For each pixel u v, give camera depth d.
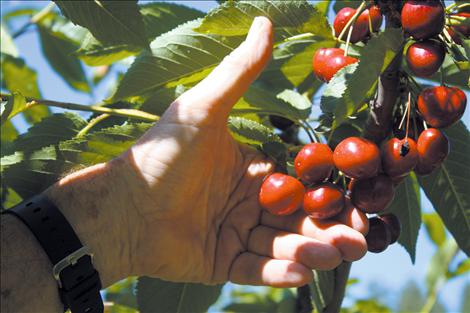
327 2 0.84
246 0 0.68
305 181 0.66
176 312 0.74
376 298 1.02
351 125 0.75
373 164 0.64
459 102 0.64
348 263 0.70
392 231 0.70
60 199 0.65
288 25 0.69
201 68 0.73
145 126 0.69
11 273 0.61
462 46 0.65
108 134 0.69
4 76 0.97
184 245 0.68
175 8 0.80
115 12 0.63
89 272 0.63
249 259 0.68
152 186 0.67
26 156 0.70
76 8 0.63
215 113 0.66
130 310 0.85
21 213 0.62
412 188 0.76
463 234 0.73
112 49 0.79
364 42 0.71
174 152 0.66
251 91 0.72
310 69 0.78
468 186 0.72
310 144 0.66
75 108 0.70
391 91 0.66
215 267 0.70
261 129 0.70
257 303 0.98
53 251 0.62
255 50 0.65
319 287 0.73
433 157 0.65
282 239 0.67
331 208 0.65
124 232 0.66
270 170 0.71
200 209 0.68
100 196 0.66
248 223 0.69
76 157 0.70
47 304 0.62
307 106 0.73
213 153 0.67
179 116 0.66
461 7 0.66
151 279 0.74
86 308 0.63
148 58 0.72
